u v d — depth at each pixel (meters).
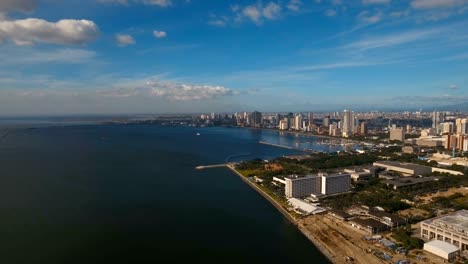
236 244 148.12
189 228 164.50
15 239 146.00
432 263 130.88
